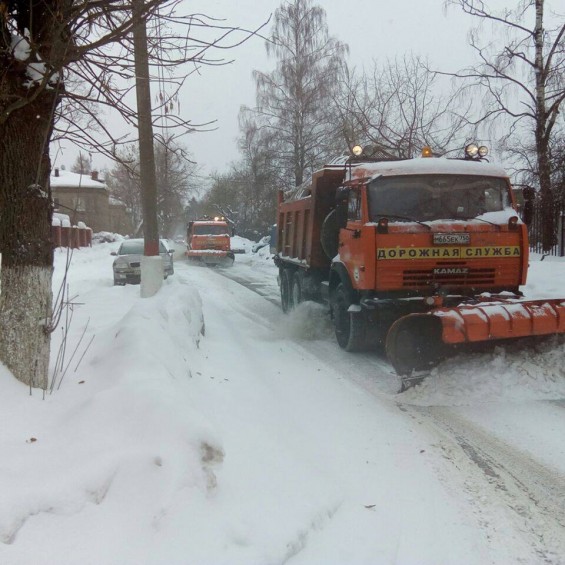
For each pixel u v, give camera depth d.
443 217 7.55
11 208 4.43
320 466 4.35
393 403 6.06
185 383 5.27
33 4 4.23
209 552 2.84
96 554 2.74
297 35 29.00
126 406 3.82
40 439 3.67
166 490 3.12
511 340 6.40
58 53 3.99
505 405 5.85
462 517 3.69
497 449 4.79
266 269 26.75
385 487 4.09
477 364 6.30
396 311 7.28
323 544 3.25
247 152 33.84
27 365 4.46
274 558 2.93
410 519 3.65
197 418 3.66
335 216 9.30
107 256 35.00
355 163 9.31
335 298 8.86
